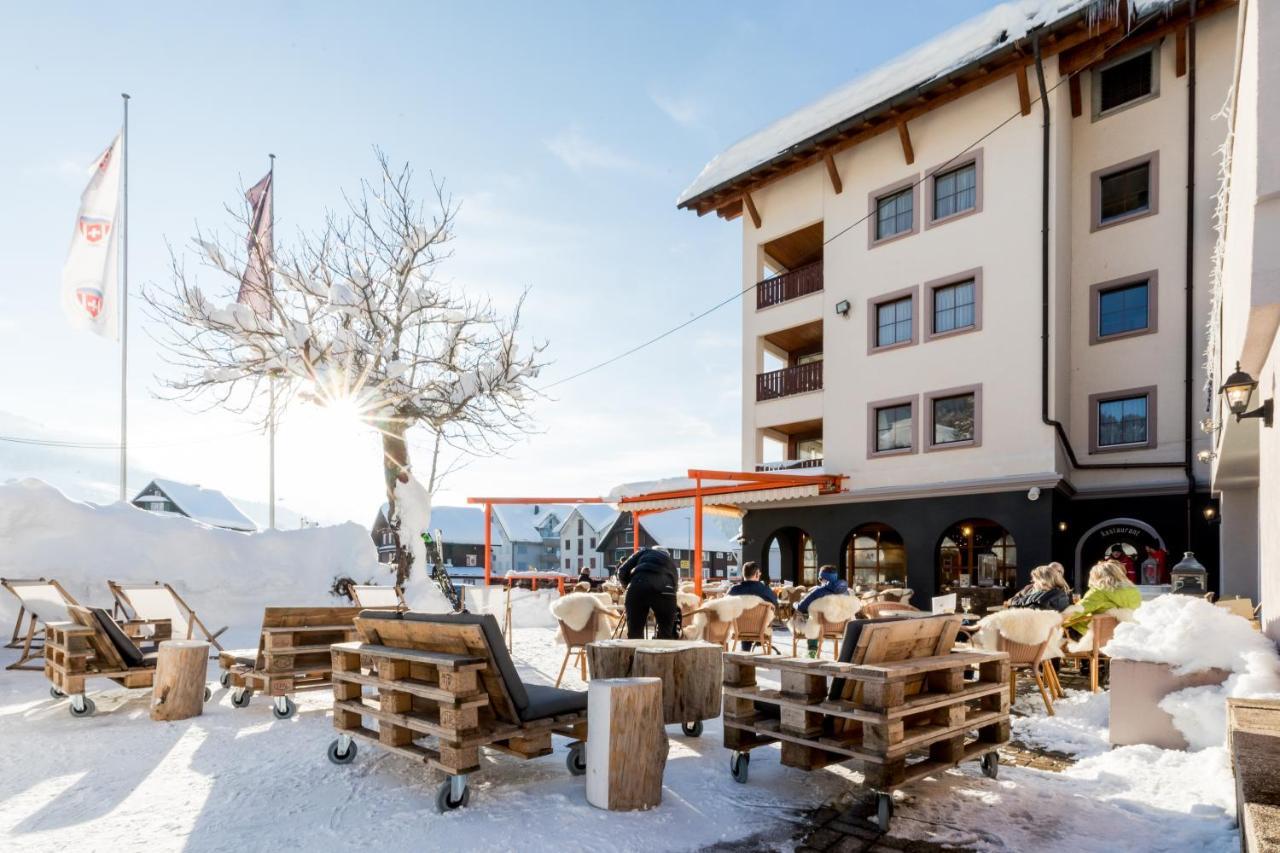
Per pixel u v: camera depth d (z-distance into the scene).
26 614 10.74
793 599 15.37
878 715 3.61
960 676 4.16
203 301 14.24
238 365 15.05
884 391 18.27
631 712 3.85
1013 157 16.61
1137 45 16.30
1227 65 15.52
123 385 22.72
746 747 4.29
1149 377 16.02
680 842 3.43
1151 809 3.82
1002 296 16.52
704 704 5.38
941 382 17.27
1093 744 5.20
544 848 3.34
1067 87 17.16
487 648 3.94
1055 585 8.59
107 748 5.07
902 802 3.97
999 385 16.38
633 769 3.83
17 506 11.06
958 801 3.97
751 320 21.59
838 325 19.34
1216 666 4.81
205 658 6.20
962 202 17.59
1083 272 17.06
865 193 19.16
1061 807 3.88
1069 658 9.02
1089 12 14.93
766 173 20.86
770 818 3.74
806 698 4.05
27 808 3.88
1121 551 16.36
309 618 6.45
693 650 5.39
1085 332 16.92
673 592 6.93
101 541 11.69
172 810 3.85
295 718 6.02
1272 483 5.53
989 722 4.33
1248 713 3.72
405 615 4.35
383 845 3.38
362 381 14.38
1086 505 16.73
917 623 4.14
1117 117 16.84
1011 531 15.85
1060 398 16.19
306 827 3.61
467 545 60.78
